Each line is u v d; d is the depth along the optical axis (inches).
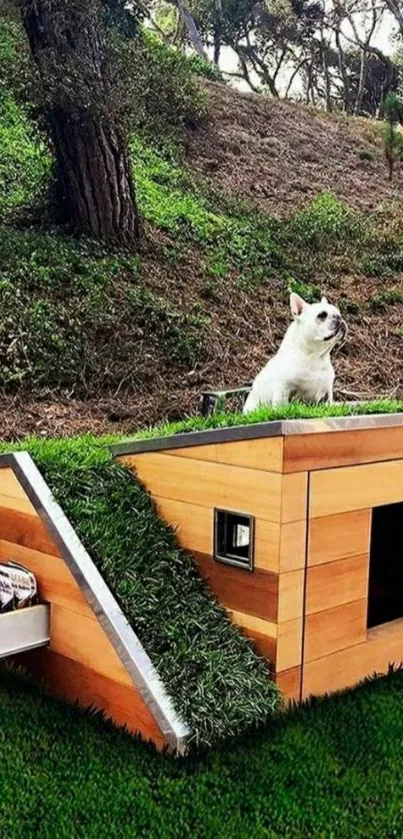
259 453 81.0
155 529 92.6
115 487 95.7
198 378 233.5
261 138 494.6
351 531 87.8
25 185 335.0
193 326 257.4
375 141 546.9
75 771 72.1
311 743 77.2
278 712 80.4
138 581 85.9
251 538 82.5
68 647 86.8
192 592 87.1
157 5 685.9
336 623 87.4
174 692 76.4
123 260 285.9
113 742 77.0
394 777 73.1
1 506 96.3
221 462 85.7
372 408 100.0
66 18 281.6
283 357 119.3
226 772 71.9
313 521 82.8
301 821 66.0
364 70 863.7
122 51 305.3
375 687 90.6
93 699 84.0
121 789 69.4
